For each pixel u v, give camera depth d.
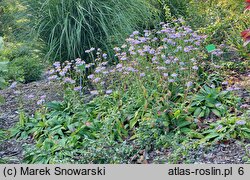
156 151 4.41
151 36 6.60
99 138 4.57
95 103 5.32
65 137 4.80
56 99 5.84
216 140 4.37
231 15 7.09
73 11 6.40
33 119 5.25
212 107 4.96
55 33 6.48
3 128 5.31
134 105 5.09
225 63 5.98
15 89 6.45
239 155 4.15
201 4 7.87
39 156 4.45
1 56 7.09
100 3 6.45
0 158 4.56
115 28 6.46
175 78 5.37
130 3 6.77
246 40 4.52
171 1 7.91
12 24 7.70
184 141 4.36
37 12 6.58
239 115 4.82
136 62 5.52
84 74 6.11
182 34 5.92
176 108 4.88
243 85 5.48
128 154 4.34
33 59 7.18
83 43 6.43
